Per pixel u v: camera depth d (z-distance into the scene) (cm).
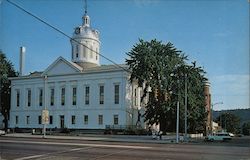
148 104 6588
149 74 6669
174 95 6397
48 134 6756
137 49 6788
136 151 2709
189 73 6494
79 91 7881
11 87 8862
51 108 8212
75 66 7956
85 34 8688
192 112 6400
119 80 7369
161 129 6475
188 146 3522
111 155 2397
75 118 7862
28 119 8588
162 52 6806
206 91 8825
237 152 2698
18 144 3359
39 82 8500
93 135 6378
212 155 2434
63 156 2333
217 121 13675
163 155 2406
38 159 2166
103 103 7538
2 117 9331
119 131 6888
